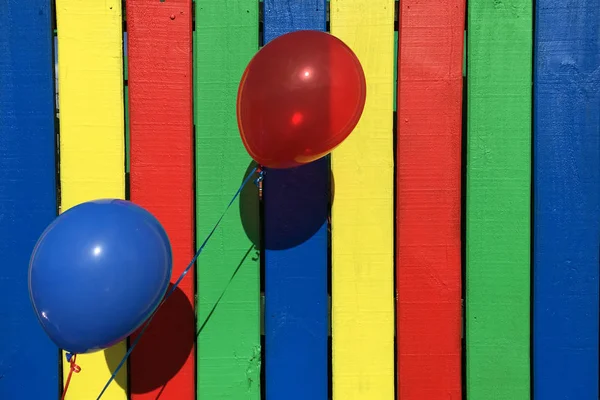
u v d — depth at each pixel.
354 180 1.11
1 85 1.12
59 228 0.87
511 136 1.10
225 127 1.11
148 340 1.12
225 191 1.12
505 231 1.11
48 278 0.84
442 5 1.09
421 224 1.11
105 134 1.12
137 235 0.88
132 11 1.10
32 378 1.13
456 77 1.10
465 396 1.15
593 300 1.10
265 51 0.92
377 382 1.12
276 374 1.12
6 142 1.12
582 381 1.11
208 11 1.10
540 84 1.10
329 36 0.92
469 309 1.11
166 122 1.11
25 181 1.12
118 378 1.13
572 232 1.10
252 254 1.12
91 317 0.84
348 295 1.12
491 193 1.11
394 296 1.14
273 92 0.88
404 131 1.11
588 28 1.09
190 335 1.13
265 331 1.12
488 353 1.11
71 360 0.95
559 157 1.10
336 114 0.89
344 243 1.11
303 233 1.12
